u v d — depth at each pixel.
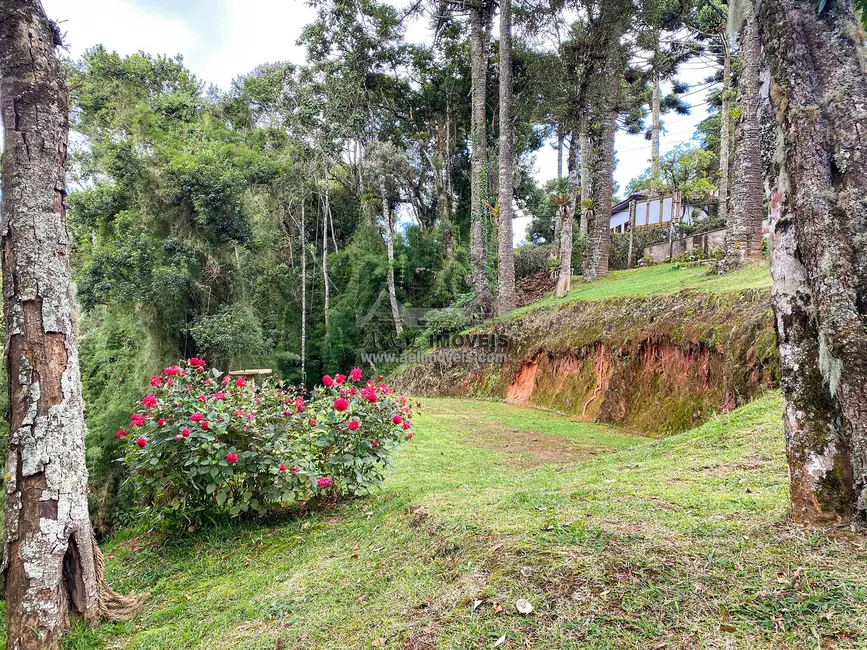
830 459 2.09
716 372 6.96
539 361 12.34
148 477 4.16
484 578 2.27
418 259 19.78
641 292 9.96
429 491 4.38
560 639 1.76
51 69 2.96
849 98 1.96
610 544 2.31
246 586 3.11
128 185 11.27
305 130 19.47
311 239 23.72
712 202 21.42
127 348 11.09
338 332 18.94
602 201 15.66
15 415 2.79
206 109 17.33
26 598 2.69
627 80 19.42
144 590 3.49
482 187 16.34
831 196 1.99
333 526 3.93
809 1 2.04
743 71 9.73
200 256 11.95
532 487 3.78
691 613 1.75
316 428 4.57
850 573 1.77
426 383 15.67
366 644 2.07
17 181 2.82
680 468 3.72
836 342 1.98
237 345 11.73
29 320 2.80
